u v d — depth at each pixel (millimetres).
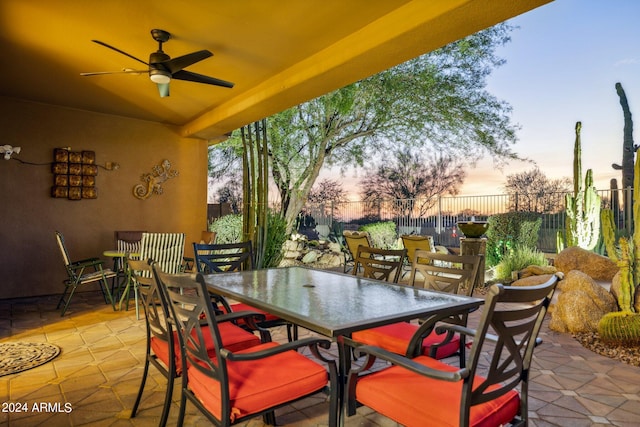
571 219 6422
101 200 6648
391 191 14695
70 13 3535
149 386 2773
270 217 6949
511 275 6668
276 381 1734
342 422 1816
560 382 2834
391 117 10781
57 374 2977
